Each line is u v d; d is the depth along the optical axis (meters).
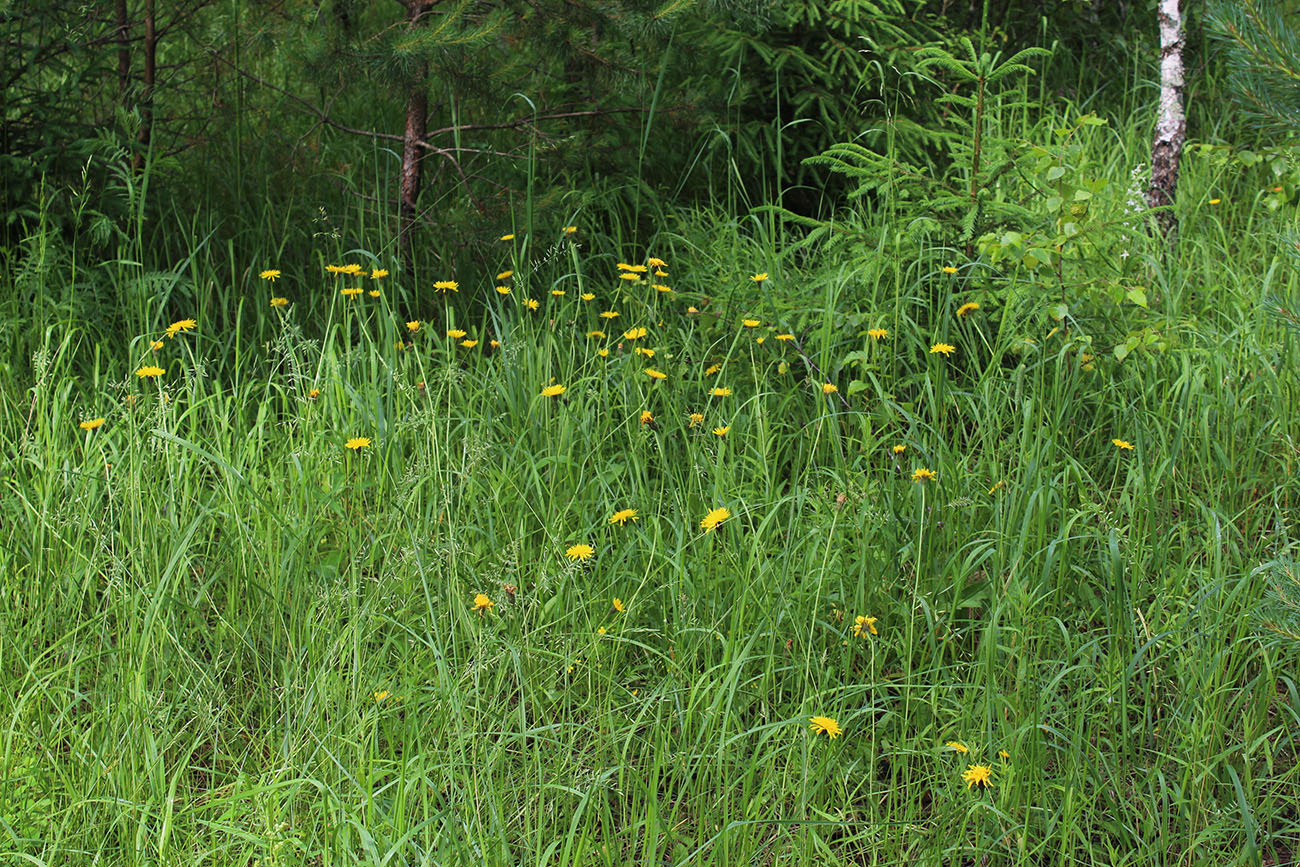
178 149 5.35
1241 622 2.78
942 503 3.22
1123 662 2.77
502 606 2.70
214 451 3.39
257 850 2.31
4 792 2.29
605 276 5.37
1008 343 4.05
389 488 3.38
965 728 2.67
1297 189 5.29
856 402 4.00
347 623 2.88
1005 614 2.96
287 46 5.02
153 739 2.41
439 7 5.15
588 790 2.39
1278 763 2.77
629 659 2.98
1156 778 2.63
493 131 5.53
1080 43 7.93
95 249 4.89
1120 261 4.72
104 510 3.28
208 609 3.18
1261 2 2.55
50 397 3.74
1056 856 2.49
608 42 4.99
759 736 2.72
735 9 4.86
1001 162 4.14
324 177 5.78
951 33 6.09
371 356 3.72
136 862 2.15
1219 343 4.17
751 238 5.28
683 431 3.64
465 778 2.29
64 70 4.95
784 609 2.84
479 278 5.18
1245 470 3.64
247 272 4.88
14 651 2.70
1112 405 3.86
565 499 3.44
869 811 2.48
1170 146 5.43
